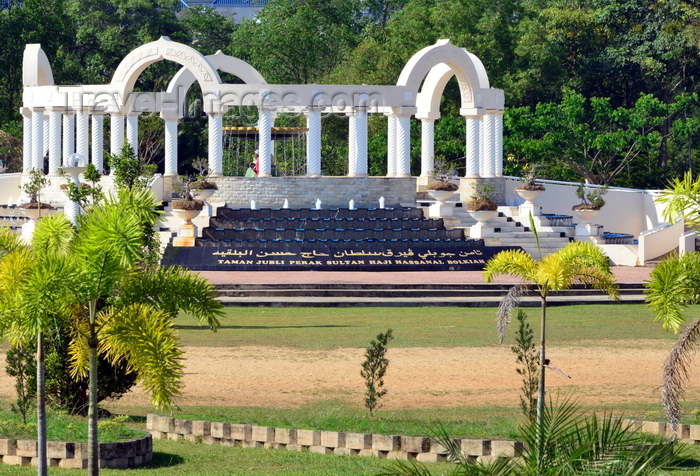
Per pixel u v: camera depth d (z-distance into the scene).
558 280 19.78
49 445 17.98
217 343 31.23
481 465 12.41
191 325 35.16
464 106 59.78
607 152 77.44
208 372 26.72
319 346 30.75
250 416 21.14
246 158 78.75
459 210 56.31
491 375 26.45
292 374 26.52
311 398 23.61
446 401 23.36
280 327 34.66
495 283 43.75
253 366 27.59
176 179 59.53
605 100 73.81
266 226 53.03
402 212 54.97
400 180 57.34
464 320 36.59
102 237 15.18
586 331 34.06
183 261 48.97
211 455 18.98
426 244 51.94
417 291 42.00
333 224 53.25
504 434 19.11
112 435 18.58
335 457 18.84
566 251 20.16
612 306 40.72
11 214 56.66
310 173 56.50
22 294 15.09
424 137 63.34
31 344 21.11
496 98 60.88
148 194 16.72
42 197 57.56
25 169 60.50
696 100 75.25
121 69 57.94
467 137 60.22
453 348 30.52
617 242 56.28
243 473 17.25
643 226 63.19
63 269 15.12
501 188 60.97
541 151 71.19
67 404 21.45
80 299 15.45
